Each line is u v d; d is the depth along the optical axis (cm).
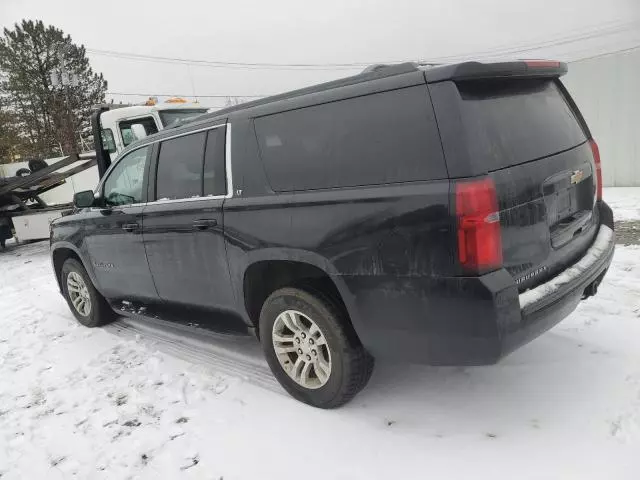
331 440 286
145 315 455
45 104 3184
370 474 256
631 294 436
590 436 265
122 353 454
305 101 298
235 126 338
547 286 266
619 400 291
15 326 583
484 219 232
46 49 3147
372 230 262
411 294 255
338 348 293
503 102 267
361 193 267
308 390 318
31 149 3088
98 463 294
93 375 414
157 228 394
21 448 320
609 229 340
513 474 245
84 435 325
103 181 471
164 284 408
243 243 326
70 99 3209
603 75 920
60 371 432
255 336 356
